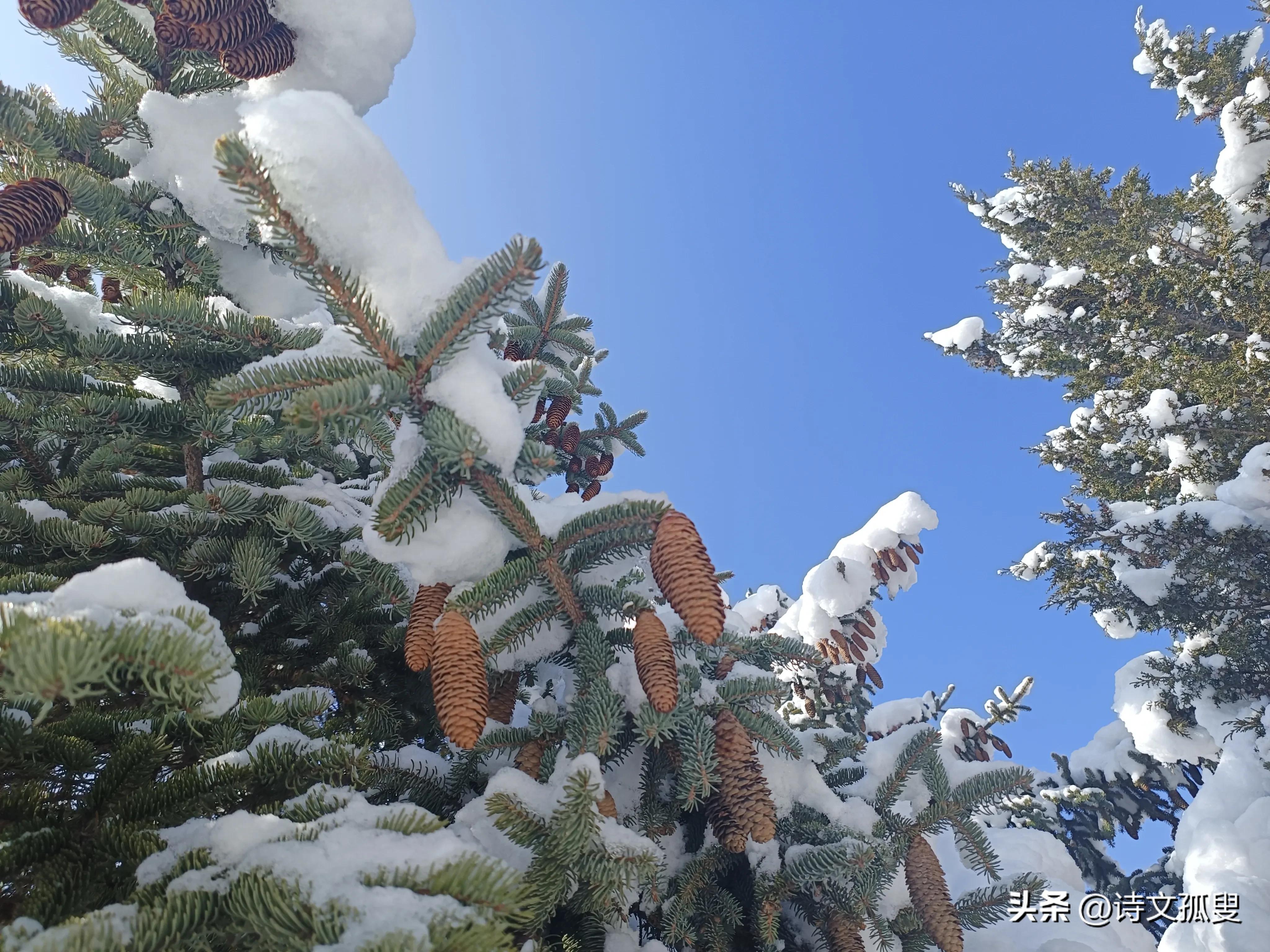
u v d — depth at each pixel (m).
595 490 5.57
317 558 3.13
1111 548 8.55
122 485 3.06
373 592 2.92
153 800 1.69
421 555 2.07
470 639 1.87
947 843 4.47
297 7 2.62
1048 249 13.40
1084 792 7.91
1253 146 9.83
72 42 2.98
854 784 3.06
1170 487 9.67
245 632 2.98
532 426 4.77
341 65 2.75
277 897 1.22
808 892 2.50
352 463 4.02
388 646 2.97
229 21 2.44
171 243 2.88
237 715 2.02
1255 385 8.26
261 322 2.58
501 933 1.18
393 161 1.90
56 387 2.81
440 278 1.93
